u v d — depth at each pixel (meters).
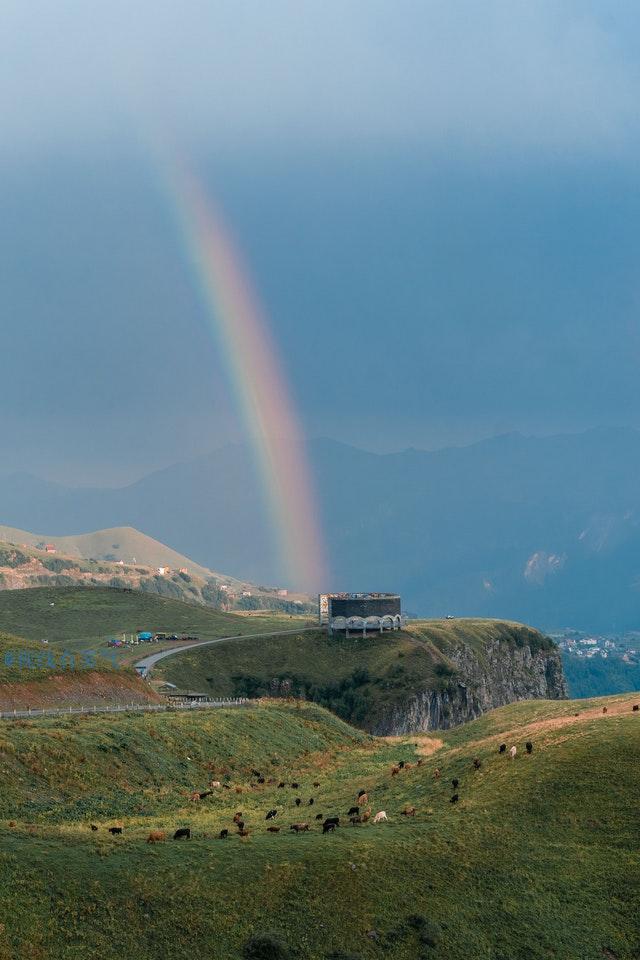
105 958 51.25
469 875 65.50
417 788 87.50
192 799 91.25
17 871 55.97
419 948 57.94
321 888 60.66
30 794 81.19
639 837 70.62
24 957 49.53
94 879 56.75
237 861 62.25
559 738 89.44
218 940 54.69
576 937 61.50
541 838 71.69
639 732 85.38
